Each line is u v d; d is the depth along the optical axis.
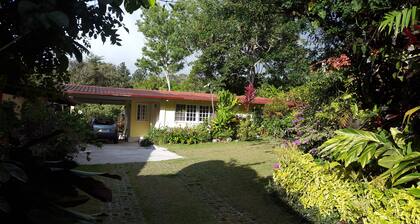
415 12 3.58
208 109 20.89
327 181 5.44
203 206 6.87
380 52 4.83
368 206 4.27
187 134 18.19
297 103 11.87
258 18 9.46
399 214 3.69
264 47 27.19
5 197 2.02
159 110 20.03
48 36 2.32
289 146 8.20
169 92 21.70
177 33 32.19
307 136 7.55
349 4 5.01
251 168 10.68
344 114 6.36
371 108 5.54
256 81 29.97
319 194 5.49
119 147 16.98
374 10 4.70
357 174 5.02
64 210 2.12
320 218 5.28
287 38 24.67
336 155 4.74
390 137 4.61
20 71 3.01
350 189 4.86
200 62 29.58
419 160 3.67
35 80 4.48
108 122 19.61
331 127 7.11
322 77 7.77
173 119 20.05
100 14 2.50
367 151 4.22
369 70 5.33
